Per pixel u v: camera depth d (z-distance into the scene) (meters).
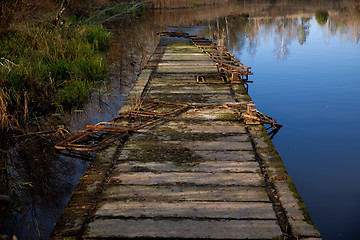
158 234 2.74
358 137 5.28
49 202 3.48
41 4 12.12
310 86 8.05
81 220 2.94
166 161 3.98
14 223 3.13
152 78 7.89
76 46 9.77
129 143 4.50
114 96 7.05
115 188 3.42
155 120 5.25
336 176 4.14
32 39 9.45
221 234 2.74
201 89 7.00
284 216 2.97
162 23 19.06
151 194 3.30
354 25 18.58
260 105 6.83
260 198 3.23
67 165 4.21
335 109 6.51
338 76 8.85
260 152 4.19
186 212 3.02
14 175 3.96
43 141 4.86
